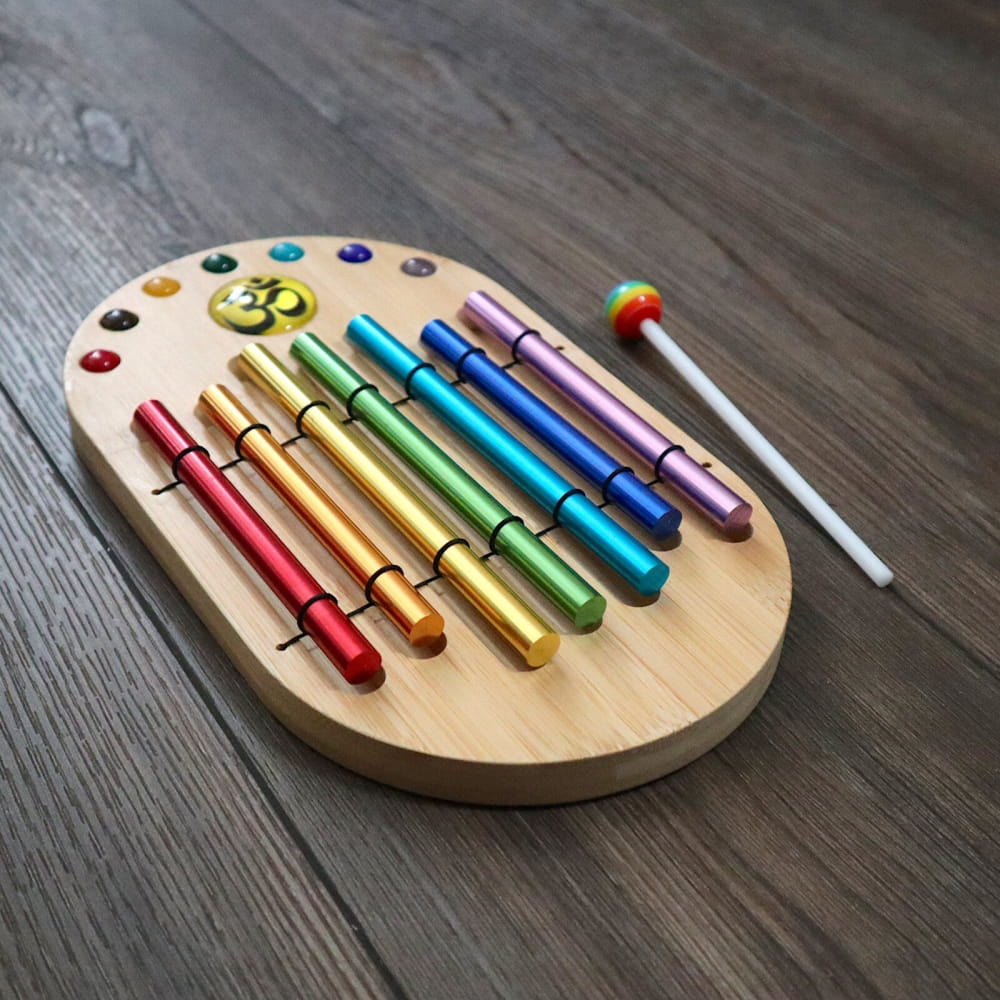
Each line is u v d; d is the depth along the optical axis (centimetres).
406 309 80
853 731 61
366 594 60
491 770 55
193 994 50
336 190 99
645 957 52
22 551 67
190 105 107
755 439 74
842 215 99
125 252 90
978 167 105
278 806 57
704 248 95
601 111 110
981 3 126
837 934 53
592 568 63
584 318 87
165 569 66
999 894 54
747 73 116
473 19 122
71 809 56
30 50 112
